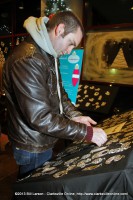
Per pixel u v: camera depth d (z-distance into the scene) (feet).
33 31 3.76
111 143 3.65
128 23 12.17
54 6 12.03
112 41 12.72
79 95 11.30
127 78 12.39
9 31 18.51
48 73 3.92
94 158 3.28
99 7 13.21
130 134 3.79
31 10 17.28
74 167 3.29
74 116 4.89
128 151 2.95
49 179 3.18
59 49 3.89
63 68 10.23
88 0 13.56
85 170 2.96
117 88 10.82
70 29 3.68
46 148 4.25
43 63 3.71
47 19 3.92
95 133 3.73
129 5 12.25
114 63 12.73
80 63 9.91
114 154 3.09
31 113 3.58
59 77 4.54
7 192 7.89
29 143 4.09
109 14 12.85
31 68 3.60
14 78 3.67
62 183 2.96
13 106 4.12
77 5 13.48
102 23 13.14
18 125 4.10
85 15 13.71
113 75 12.82
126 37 12.28
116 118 5.84
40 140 4.11
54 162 4.00
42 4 15.12
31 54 3.66
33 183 3.33
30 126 4.00
